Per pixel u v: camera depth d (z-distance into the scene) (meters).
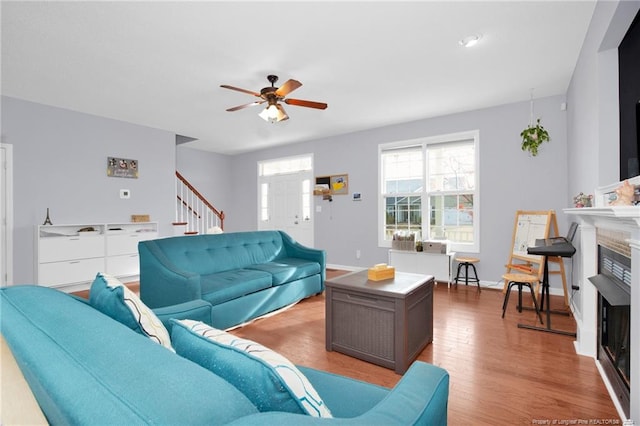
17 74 3.37
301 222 6.66
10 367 0.90
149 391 0.57
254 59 3.06
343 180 5.91
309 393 0.77
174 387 0.59
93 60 3.07
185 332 0.94
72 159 4.51
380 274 2.57
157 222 5.25
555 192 3.99
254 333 2.88
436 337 2.74
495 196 4.39
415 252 4.64
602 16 2.16
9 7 2.27
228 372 0.76
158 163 5.46
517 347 2.53
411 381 0.94
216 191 7.54
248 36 2.67
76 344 0.73
